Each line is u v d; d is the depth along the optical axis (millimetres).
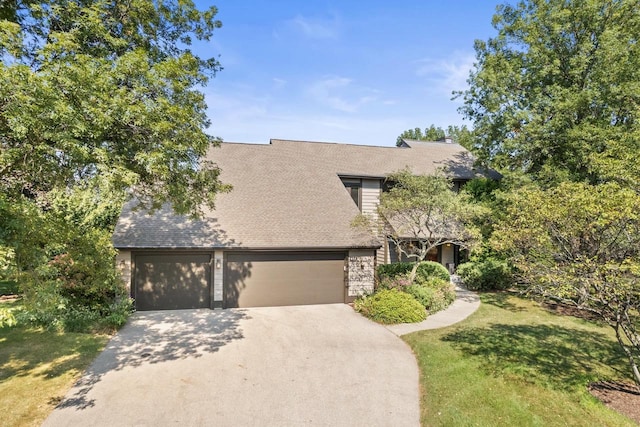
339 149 23109
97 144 7734
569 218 7031
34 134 6723
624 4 16156
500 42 19531
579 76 17297
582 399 7137
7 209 6707
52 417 6574
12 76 6090
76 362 9008
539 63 17766
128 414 6750
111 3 10188
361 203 20594
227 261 14602
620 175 8352
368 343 10742
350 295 15750
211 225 15000
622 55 15820
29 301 7016
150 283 13922
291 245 14820
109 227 16484
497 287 18281
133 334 11219
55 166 7656
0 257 5938
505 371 8500
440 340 10781
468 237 16125
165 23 11789
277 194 17719
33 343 10172
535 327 12203
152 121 8102
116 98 7379
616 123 16672
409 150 24609
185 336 11164
